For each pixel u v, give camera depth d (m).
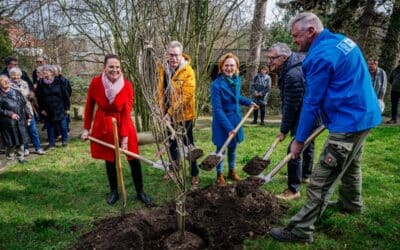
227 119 4.04
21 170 5.25
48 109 6.41
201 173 4.80
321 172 2.82
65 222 3.50
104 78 3.60
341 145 2.69
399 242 3.03
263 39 10.38
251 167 3.64
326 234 3.17
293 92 3.45
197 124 9.39
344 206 3.52
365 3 10.95
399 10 11.35
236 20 8.62
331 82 2.65
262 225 3.29
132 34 7.00
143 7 6.64
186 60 4.07
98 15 7.54
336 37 2.67
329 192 2.85
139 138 6.74
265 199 3.68
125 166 5.22
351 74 2.62
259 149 6.18
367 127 2.66
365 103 2.65
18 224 3.51
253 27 9.74
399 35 11.63
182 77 3.80
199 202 3.58
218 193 3.73
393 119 9.04
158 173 4.85
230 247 2.97
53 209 3.84
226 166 5.14
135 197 4.10
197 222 3.24
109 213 3.71
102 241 2.96
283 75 3.58
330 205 3.62
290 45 11.84
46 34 10.50
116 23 7.18
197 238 3.02
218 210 3.45
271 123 9.57
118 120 3.69
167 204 3.64
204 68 8.41
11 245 3.11
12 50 11.57
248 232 3.17
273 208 3.58
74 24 7.77
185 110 3.93
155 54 2.56
